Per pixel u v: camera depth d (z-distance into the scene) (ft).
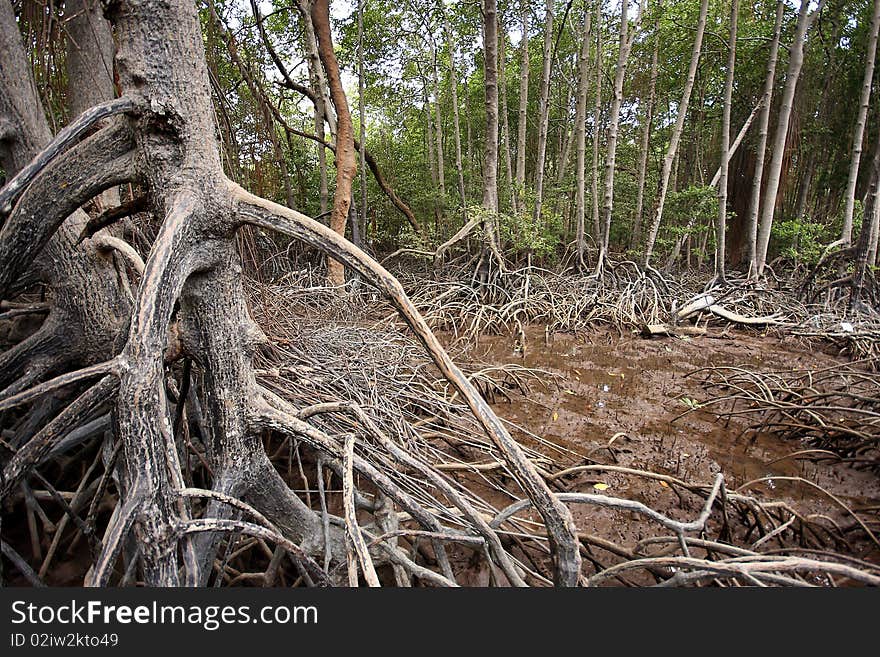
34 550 7.61
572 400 14.52
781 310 25.53
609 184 29.12
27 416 8.12
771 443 11.72
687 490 9.34
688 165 49.85
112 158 5.22
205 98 4.99
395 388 12.25
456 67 51.01
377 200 44.29
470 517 5.52
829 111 40.70
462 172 46.09
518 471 4.77
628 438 11.94
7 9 7.23
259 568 7.93
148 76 4.61
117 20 4.66
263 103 14.56
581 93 30.76
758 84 38.86
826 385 15.79
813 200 47.14
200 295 5.36
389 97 49.93
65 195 5.26
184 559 4.49
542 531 8.31
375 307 24.95
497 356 19.06
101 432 8.24
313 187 37.14
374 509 7.46
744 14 39.06
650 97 37.27
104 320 7.79
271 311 15.58
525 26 34.47
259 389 6.01
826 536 8.34
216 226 5.12
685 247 47.47
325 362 12.19
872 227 23.49
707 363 18.28
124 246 7.33
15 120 7.23
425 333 5.00
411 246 32.14
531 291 26.23
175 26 4.64
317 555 6.70
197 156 4.94
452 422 11.64
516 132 52.65
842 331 20.11
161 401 4.25
